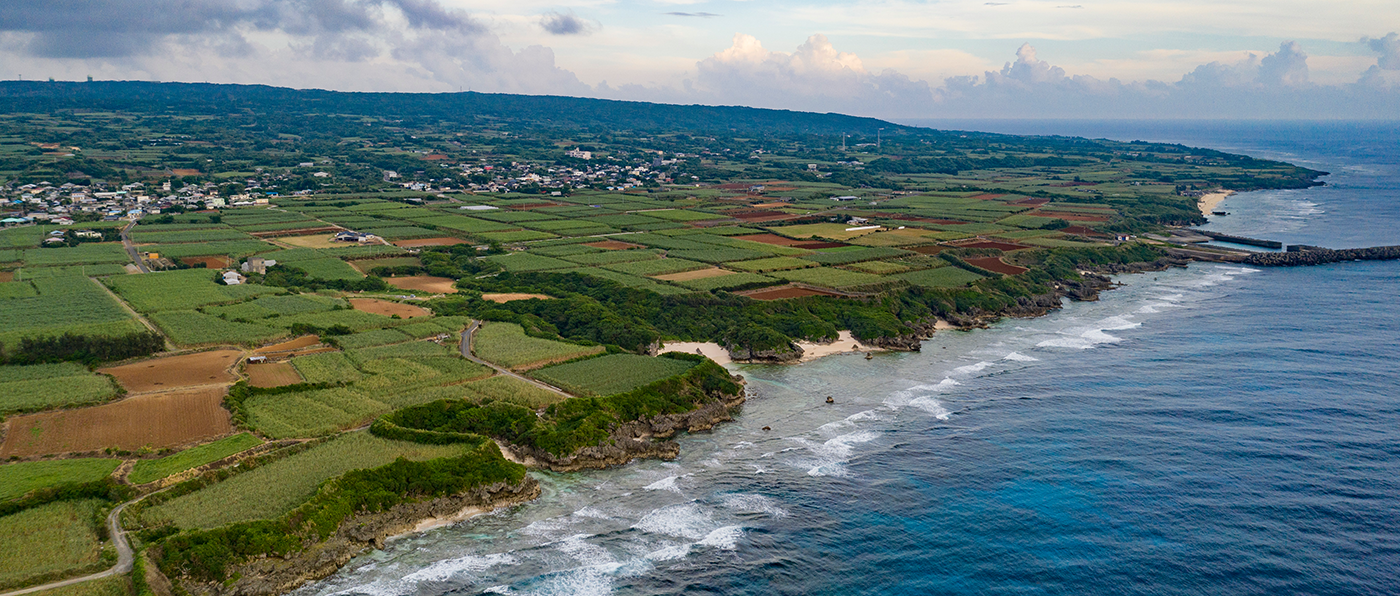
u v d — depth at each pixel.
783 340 175.38
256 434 117.06
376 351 155.88
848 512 108.00
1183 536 101.25
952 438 131.00
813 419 140.00
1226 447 125.31
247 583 88.50
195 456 108.94
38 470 103.75
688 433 134.25
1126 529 102.94
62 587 83.12
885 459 123.50
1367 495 109.94
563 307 192.75
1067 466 120.12
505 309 191.75
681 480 116.94
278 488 102.75
